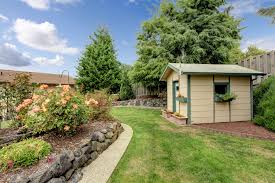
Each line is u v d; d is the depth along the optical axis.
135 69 15.19
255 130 6.78
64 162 3.40
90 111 5.57
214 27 13.96
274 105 6.87
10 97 6.01
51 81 23.86
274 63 8.26
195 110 8.45
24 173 2.91
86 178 3.69
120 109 14.23
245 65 10.23
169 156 4.69
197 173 3.81
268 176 3.65
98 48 19.09
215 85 8.70
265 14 7.46
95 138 4.86
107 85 18.80
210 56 14.36
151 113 12.02
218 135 6.51
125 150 5.18
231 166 4.07
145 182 3.53
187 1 14.32
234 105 8.70
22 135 4.34
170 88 10.86
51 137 4.46
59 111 4.45
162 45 14.90
